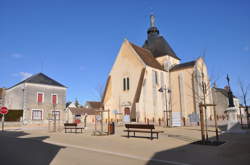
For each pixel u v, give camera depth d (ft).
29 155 27.02
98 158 25.08
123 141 39.17
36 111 108.78
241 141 35.63
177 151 28.63
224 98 141.28
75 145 35.50
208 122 94.12
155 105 107.34
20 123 104.68
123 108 108.47
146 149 30.63
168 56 126.52
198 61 116.06
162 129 63.98
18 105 111.55
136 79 106.73
